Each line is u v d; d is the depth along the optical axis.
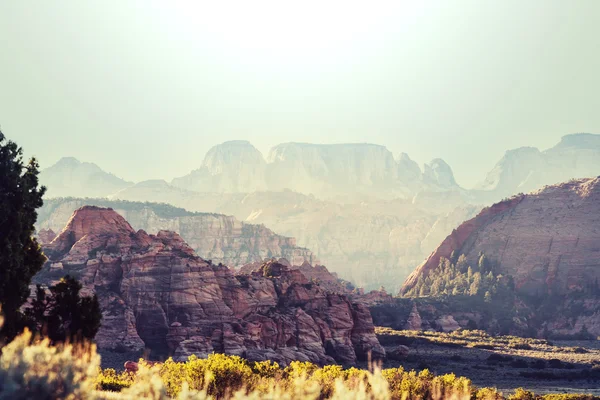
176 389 65.06
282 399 36.03
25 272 62.44
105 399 39.19
